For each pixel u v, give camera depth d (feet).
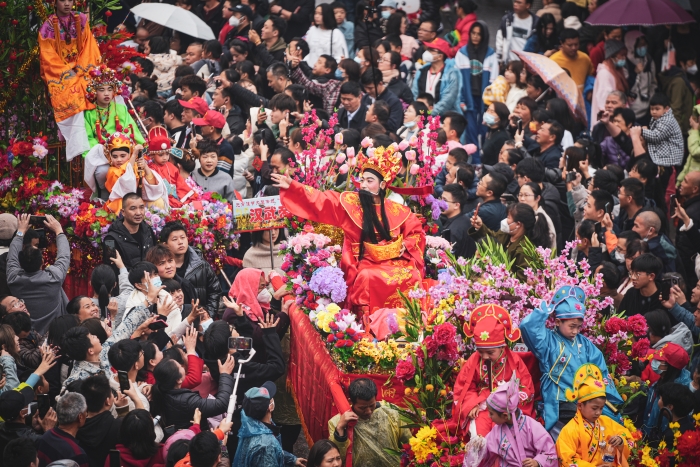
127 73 37.45
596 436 22.54
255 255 34.86
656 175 43.50
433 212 31.63
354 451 24.25
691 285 38.34
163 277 30.48
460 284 24.85
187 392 24.77
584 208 37.63
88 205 33.86
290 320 30.22
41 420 24.41
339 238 30.48
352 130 38.32
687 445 23.85
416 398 25.18
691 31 56.18
